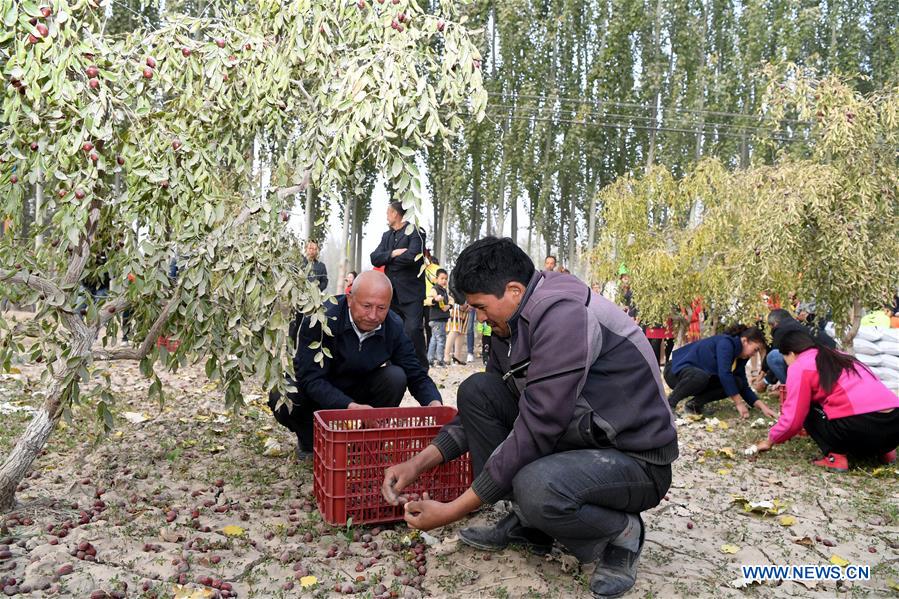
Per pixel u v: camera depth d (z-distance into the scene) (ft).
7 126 8.70
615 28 82.12
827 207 23.08
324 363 12.29
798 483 14.29
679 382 21.07
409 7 9.38
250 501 11.20
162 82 9.55
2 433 14.15
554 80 88.69
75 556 8.53
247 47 9.80
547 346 7.82
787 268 23.91
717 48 99.45
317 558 9.12
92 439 14.40
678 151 87.20
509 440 8.14
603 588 8.44
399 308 21.71
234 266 9.37
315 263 23.41
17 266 9.50
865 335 27.04
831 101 23.35
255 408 18.85
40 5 7.99
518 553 9.69
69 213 8.46
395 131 9.11
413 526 8.55
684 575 9.34
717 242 29.53
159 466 12.94
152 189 9.28
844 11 94.53
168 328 10.30
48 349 9.73
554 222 93.61
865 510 12.45
